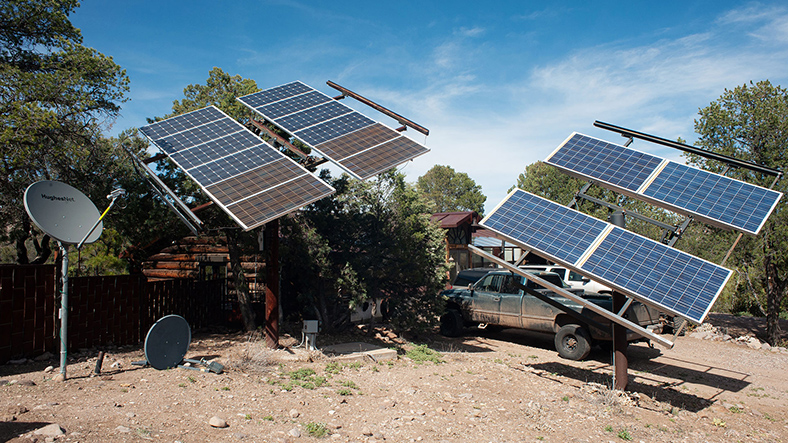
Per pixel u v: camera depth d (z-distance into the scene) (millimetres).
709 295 6559
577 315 9586
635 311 10641
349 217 11914
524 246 8102
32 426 4684
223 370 7781
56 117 9555
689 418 7059
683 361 11305
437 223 13133
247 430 5262
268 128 11766
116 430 4766
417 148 10391
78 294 8664
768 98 13930
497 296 12812
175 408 5742
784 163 13352
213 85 13742
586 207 22984
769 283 14469
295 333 11336
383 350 10141
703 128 14758
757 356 12016
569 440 5797
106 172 11430
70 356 8234
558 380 8914
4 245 17234
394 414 6289
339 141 10320
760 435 6422
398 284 12227
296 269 12000
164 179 11242
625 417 6852
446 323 13773
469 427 5980
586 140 9820
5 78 9570
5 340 7402
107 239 14695
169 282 11094
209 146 10172
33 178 10820
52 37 11836
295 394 6855
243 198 8469
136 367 7688
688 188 8031
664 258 7297
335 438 5289
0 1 10805
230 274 13812
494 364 9945
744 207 7379
